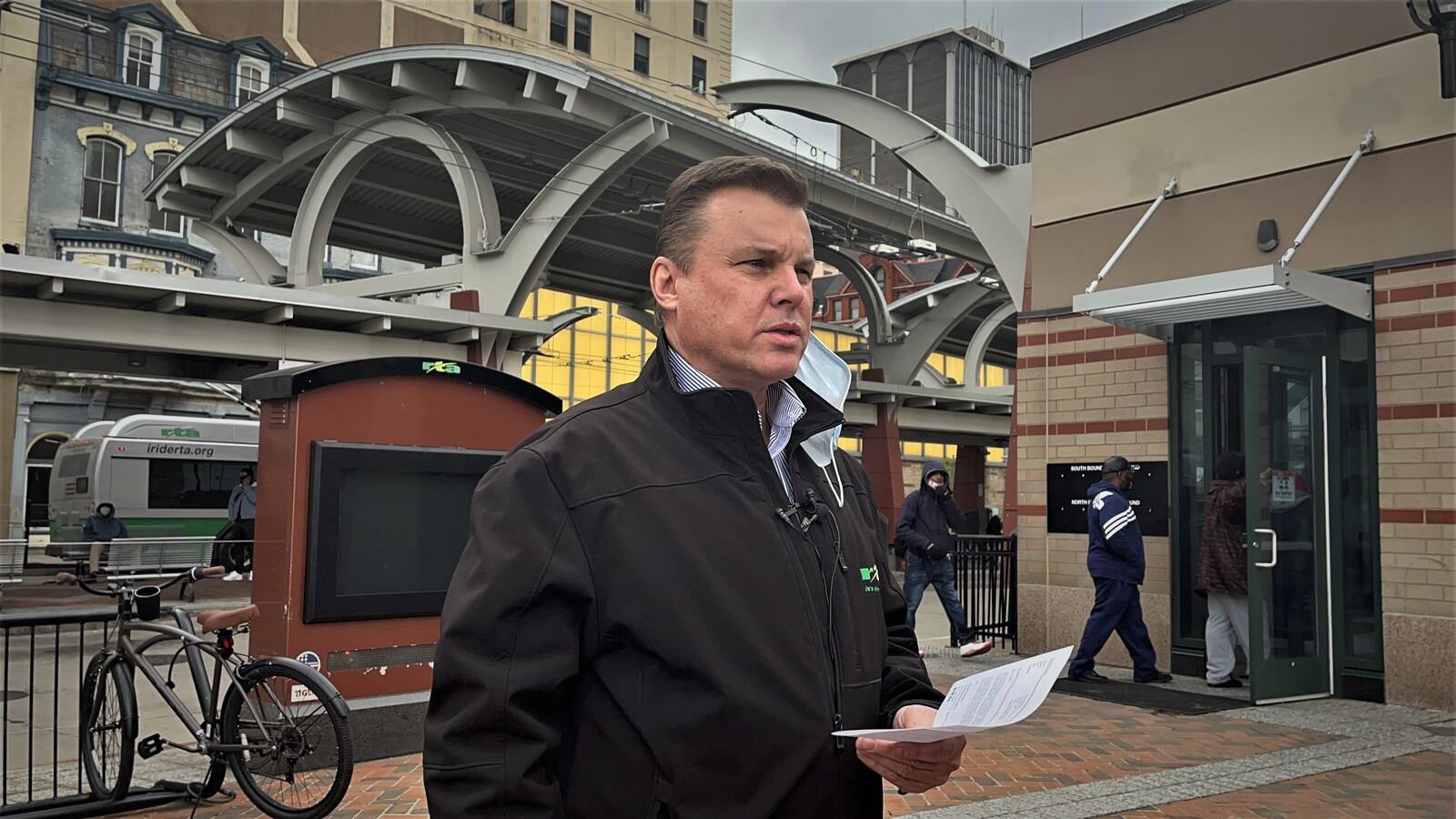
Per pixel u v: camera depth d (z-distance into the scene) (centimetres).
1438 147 764
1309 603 789
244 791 487
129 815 499
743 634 139
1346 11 820
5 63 3198
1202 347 899
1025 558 1012
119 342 1612
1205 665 879
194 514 2120
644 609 137
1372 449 786
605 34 5409
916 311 3203
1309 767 571
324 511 577
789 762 138
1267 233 857
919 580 1055
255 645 586
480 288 2083
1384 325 784
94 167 3369
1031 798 506
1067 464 991
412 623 609
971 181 1594
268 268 2522
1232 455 834
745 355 152
